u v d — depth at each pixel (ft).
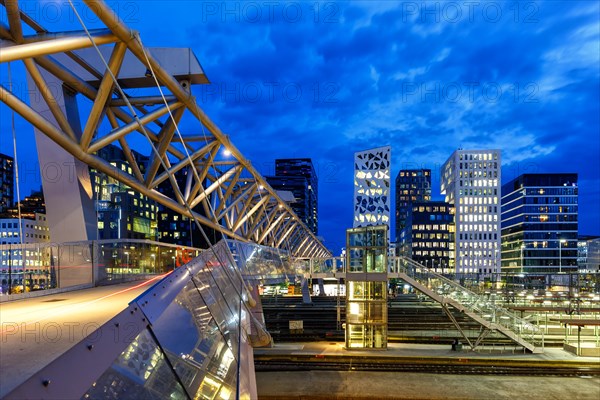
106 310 28.14
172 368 17.13
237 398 21.76
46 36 33.86
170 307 21.80
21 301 35.99
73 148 41.50
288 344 119.75
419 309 194.80
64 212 49.60
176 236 545.03
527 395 76.84
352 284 115.85
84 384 11.20
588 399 75.05
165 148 57.62
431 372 91.30
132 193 412.16
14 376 13.37
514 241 506.89
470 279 281.33
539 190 481.87
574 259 467.93
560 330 151.02
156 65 43.01
